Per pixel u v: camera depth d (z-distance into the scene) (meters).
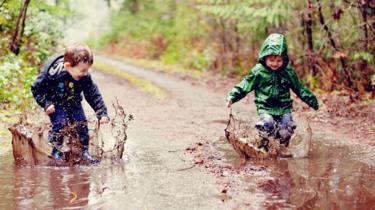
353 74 13.99
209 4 22.67
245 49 21.44
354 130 9.27
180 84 18.70
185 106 12.76
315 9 13.79
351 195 5.38
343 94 13.41
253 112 11.95
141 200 5.18
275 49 7.34
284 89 7.54
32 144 6.54
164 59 32.59
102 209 4.90
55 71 6.66
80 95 6.96
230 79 20.17
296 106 12.14
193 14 29.00
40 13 14.28
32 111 10.35
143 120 10.41
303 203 5.09
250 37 20.50
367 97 12.50
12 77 11.39
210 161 6.93
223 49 23.39
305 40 15.84
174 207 4.96
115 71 24.42
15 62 10.32
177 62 29.78
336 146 7.96
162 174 6.20
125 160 6.95
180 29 32.91
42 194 5.37
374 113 10.77
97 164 6.68
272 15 15.11
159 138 8.56
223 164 6.75
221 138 8.62
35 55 14.03
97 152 7.06
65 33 16.91
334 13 12.62
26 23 13.84
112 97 14.27
